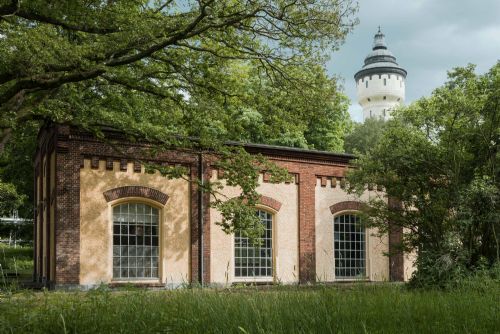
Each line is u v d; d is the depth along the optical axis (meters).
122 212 21.88
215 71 19.31
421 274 16.25
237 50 17.89
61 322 7.63
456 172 17.30
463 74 17.77
